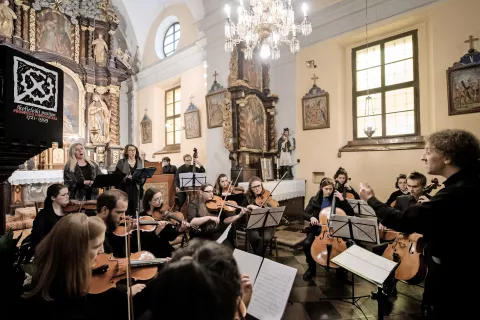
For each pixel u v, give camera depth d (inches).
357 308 109.9
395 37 237.9
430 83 216.2
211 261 28.4
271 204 167.0
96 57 350.3
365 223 112.4
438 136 53.9
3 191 69.3
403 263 110.7
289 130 289.7
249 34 183.3
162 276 24.4
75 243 48.8
